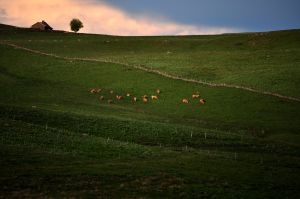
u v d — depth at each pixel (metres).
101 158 65.75
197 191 53.94
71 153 66.44
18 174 53.81
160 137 86.50
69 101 120.75
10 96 121.56
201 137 89.38
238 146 85.69
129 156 68.56
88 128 86.94
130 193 51.53
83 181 54.06
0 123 77.19
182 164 66.38
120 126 90.94
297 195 55.91
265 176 63.56
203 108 115.00
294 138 93.69
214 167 66.38
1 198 46.47
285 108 111.12
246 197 53.22
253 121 105.19
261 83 128.75
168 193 52.62
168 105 119.00
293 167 72.50
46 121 86.94
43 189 50.31
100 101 123.25
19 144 67.12
